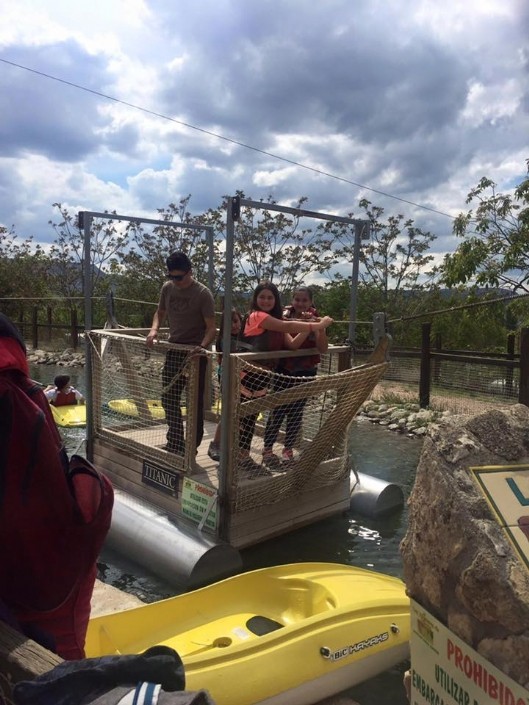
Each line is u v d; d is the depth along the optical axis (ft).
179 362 19.40
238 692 10.69
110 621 12.49
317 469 19.93
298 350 18.66
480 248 41.39
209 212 72.59
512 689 5.57
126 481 21.52
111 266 81.92
